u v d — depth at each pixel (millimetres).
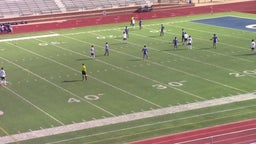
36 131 25375
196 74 35594
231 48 43750
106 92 31672
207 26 55438
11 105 29422
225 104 29312
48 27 56719
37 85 33344
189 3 72688
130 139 24188
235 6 71938
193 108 28672
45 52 43219
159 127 25797
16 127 25938
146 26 56219
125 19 61719
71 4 67500
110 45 45781
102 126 25969
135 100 30062
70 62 39469
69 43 47125
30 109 28656
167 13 66062
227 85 32938
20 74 36062
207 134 24625
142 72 36250
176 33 51375
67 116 27469
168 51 42906
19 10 64062
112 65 38375
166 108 28688
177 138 24156
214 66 37656
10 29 53844
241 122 26312
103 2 69812
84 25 57844
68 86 33031
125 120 26828
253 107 28766
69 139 24281
